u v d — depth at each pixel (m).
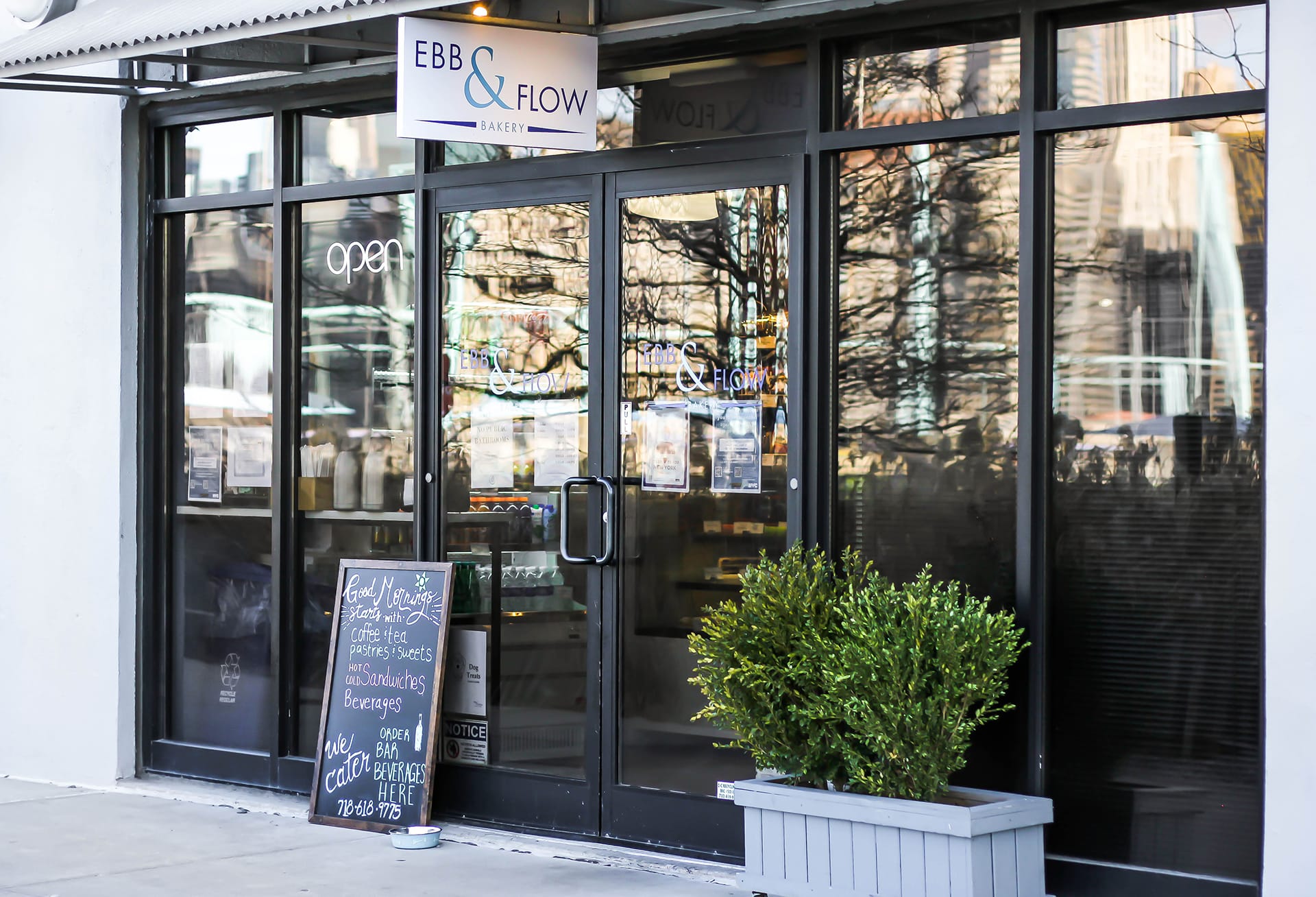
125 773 7.47
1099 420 5.18
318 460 7.11
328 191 6.99
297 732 7.16
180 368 7.51
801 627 5.18
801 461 5.69
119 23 6.37
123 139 7.42
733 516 5.90
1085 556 5.18
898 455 5.55
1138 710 5.09
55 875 5.75
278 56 6.91
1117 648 5.12
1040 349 5.25
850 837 4.91
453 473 6.65
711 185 5.95
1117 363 5.14
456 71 5.52
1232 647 4.94
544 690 6.38
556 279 6.38
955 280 5.45
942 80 5.49
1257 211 4.93
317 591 7.11
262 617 7.27
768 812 5.11
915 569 5.51
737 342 5.90
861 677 4.85
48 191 7.59
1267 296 4.66
